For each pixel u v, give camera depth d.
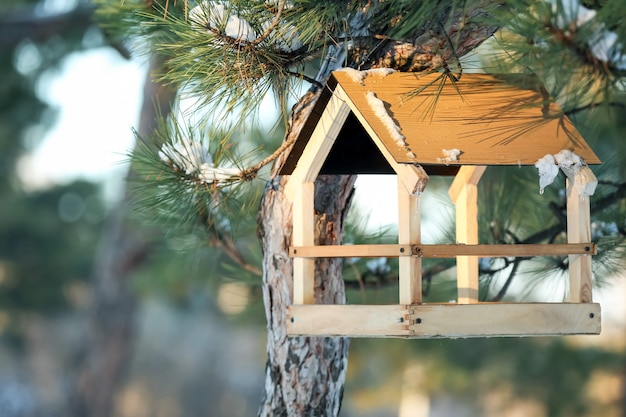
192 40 2.96
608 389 9.72
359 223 4.62
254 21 3.04
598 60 3.21
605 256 4.21
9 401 21.03
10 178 19.39
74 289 20.28
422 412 13.45
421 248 2.77
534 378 8.96
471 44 3.13
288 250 3.21
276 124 3.17
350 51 3.17
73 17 10.26
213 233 4.31
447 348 8.01
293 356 3.22
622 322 9.85
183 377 25.36
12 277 19.92
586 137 4.32
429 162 2.75
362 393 10.32
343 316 2.85
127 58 4.20
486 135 2.89
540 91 3.09
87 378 11.48
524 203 4.58
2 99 13.57
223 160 3.52
